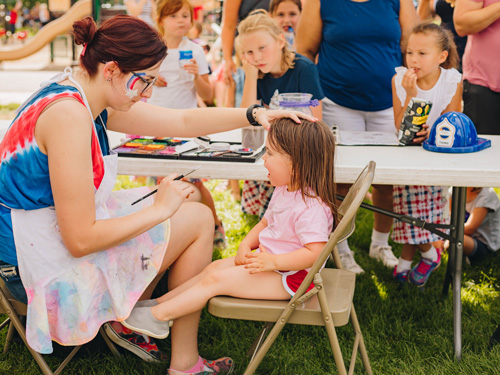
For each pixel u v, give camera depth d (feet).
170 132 8.18
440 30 9.76
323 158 6.72
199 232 7.48
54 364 8.25
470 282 11.00
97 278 6.56
